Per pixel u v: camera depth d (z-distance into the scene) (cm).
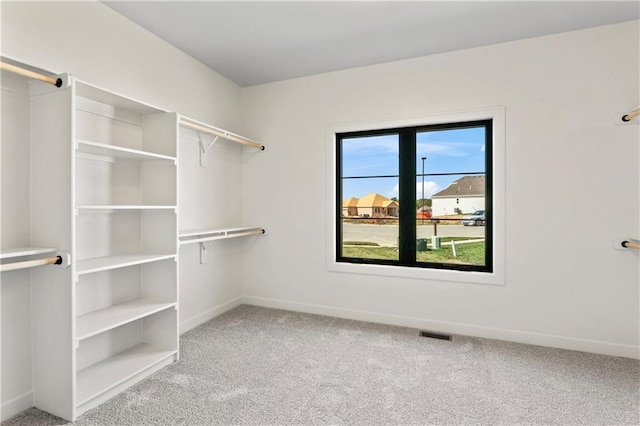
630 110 224
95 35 203
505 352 235
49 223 163
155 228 226
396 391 184
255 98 343
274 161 336
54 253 160
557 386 189
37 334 167
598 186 232
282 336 263
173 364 215
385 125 292
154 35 245
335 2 206
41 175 165
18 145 164
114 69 215
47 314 164
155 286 228
